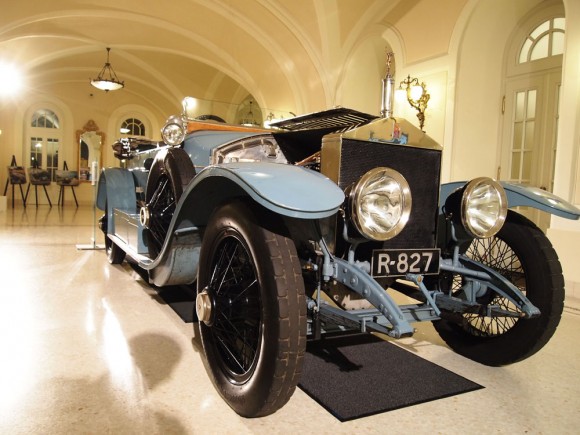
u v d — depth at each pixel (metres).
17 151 12.94
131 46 9.62
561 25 4.66
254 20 7.70
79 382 1.76
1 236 5.76
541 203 1.94
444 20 5.39
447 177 5.33
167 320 2.57
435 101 5.53
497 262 2.19
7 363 1.92
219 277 1.71
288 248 1.43
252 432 1.46
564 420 1.60
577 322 2.85
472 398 1.75
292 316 1.37
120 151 4.04
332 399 1.68
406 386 1.82
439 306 2.00
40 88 13.01
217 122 3.17
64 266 4.00
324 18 7.02
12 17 7.46
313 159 2.26
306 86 8.09
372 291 1.50
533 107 4.93
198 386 1.77
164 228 2.59
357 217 1.55
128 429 1.45
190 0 7.55
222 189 1.81
